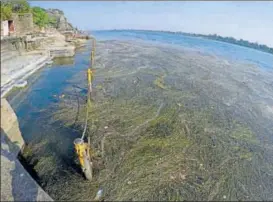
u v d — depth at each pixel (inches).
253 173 494.6
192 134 603.5
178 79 1084.5
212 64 1534.2
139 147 527.2
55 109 684.7
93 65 1216.8
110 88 879.7
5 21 892.6
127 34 4015.8
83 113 664.4
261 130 685.9
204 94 916.0
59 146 518.3
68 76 1004.6
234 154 547.5
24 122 603.2
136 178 440.8
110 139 546.6
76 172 447.8
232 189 442.3
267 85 1165.7
